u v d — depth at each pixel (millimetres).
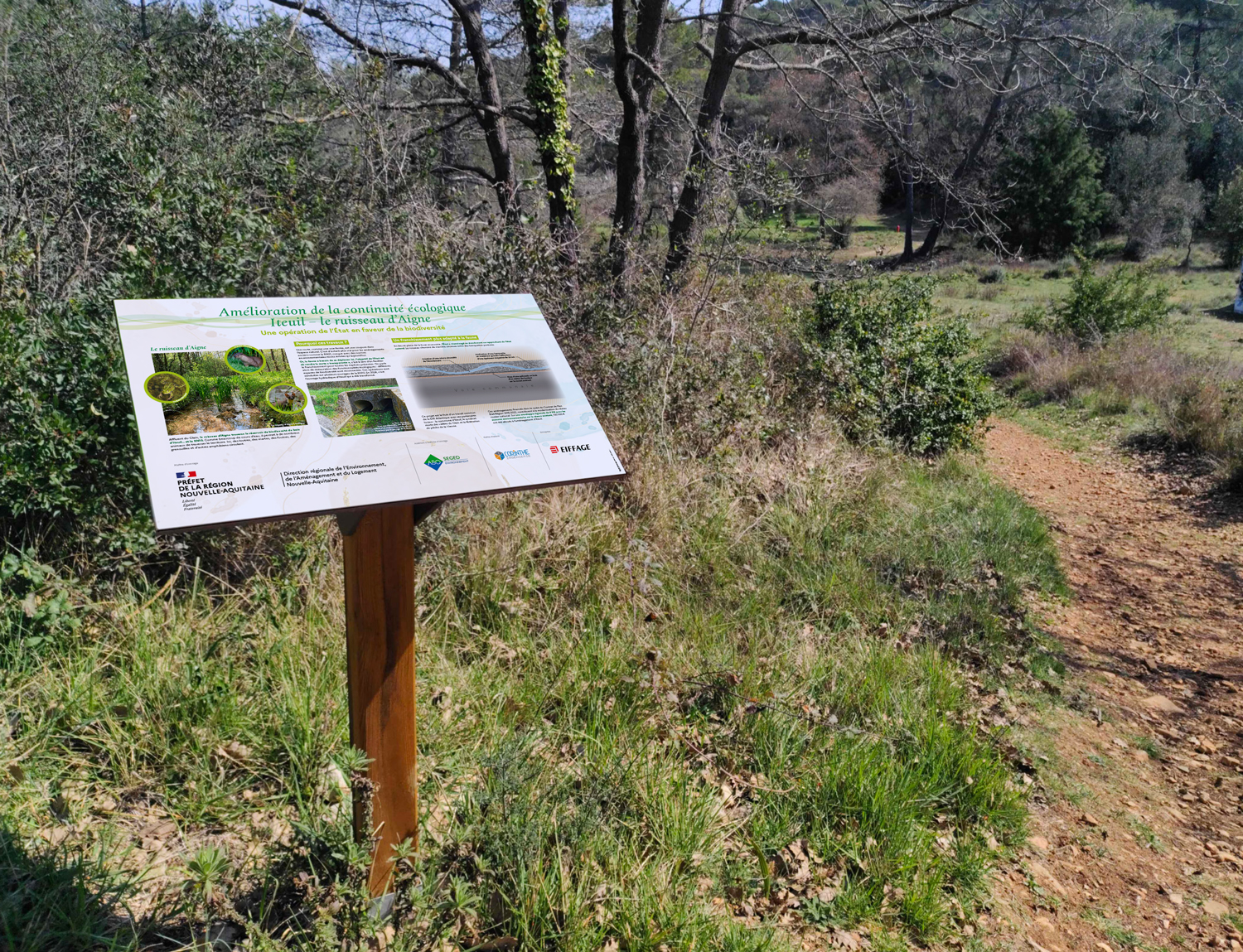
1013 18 11812
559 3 11180
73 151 6301
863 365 10203
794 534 6402
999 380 18156
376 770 2479
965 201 12750
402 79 10727
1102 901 3594
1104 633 6594
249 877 2678
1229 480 10492
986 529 7820
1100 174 45812
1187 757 4926
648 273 8977
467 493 2316
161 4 10125
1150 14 16016
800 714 4121
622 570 5035
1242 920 3602
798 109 13719
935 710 4363
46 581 3586
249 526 4312
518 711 3795
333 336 2445
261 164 7723
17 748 2965
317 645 3783
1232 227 38906
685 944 2770
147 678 3305
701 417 7195
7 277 4137
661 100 12625
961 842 3662
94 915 2385
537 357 2689
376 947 2484
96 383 3814
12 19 7875
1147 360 16266
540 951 2668
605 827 3125
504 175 11555
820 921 3105
